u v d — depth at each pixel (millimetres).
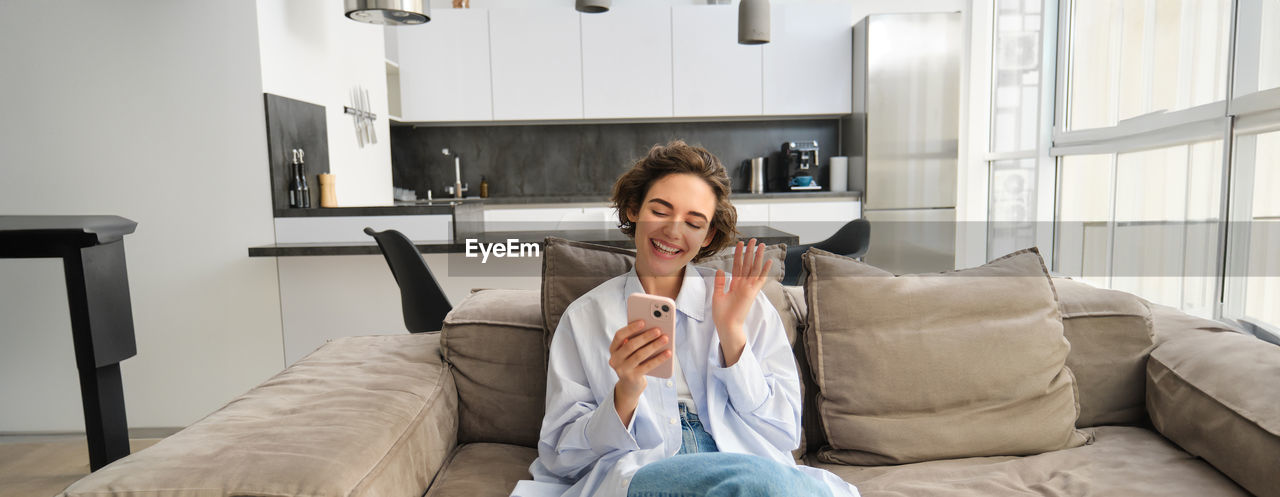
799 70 5172
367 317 3004
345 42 3855
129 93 2834
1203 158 2594
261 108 2850
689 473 908
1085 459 1402
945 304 1495
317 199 3355
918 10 5242
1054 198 3840
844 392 1462
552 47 5090
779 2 5227
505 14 5051
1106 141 3264
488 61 5082
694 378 1217
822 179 5688
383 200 4539
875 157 5004
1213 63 2486
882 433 1430
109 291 2006
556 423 1156
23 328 2865
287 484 996
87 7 2793
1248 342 1451
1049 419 1455
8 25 2793
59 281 2855
